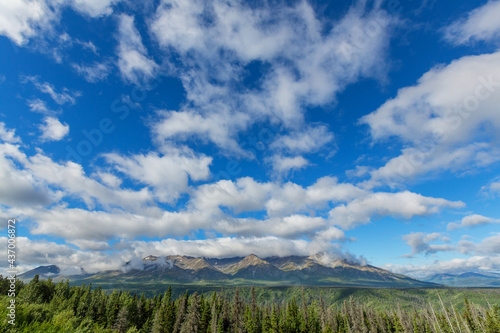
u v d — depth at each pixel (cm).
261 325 9800
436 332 10331
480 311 11575
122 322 7231
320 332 10006
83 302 8288
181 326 7944
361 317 10756
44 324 2333
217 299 12000
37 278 9194
